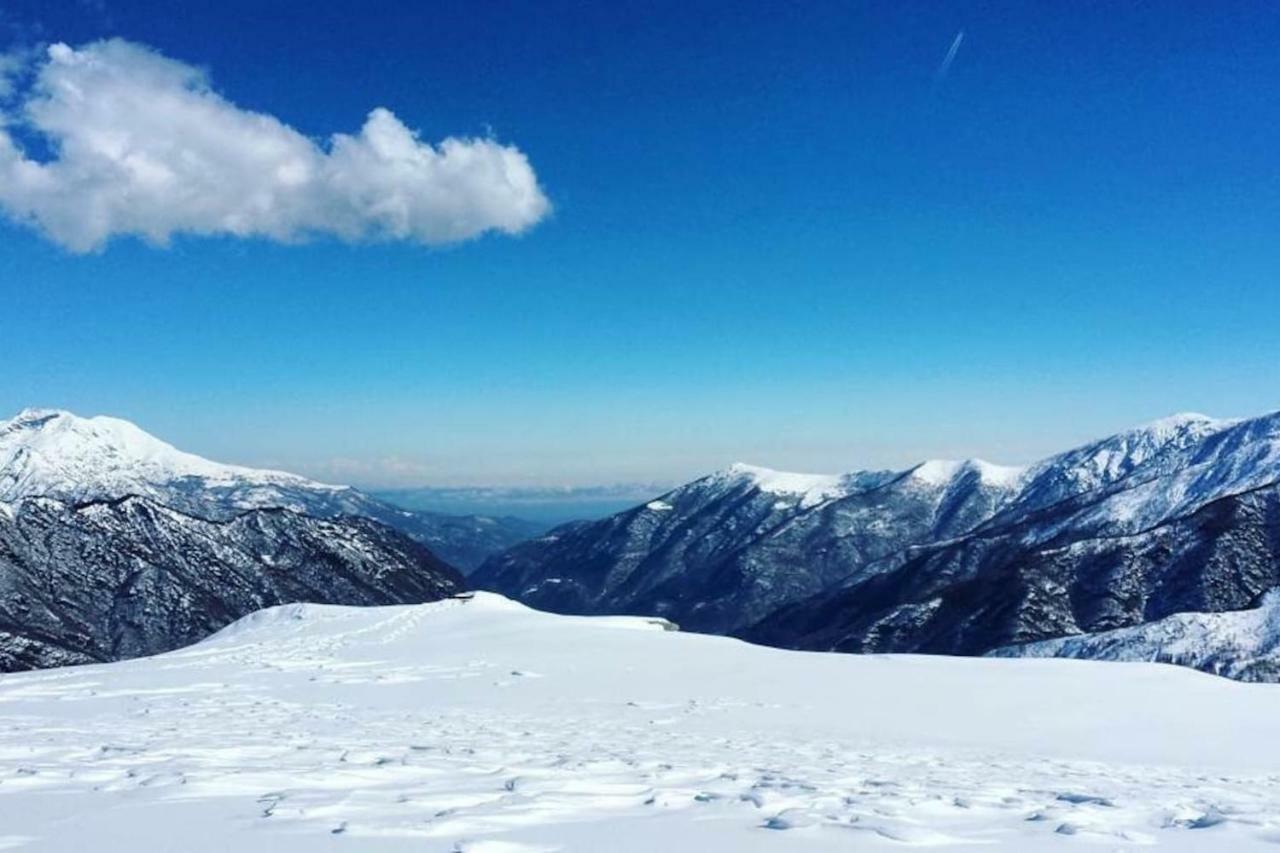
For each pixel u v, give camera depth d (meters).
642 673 29.89
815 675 29.91
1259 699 26.88
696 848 6.27
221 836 6.14
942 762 13.99
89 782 8.26
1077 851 6.60
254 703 21.69
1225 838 7.18
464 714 19.92
